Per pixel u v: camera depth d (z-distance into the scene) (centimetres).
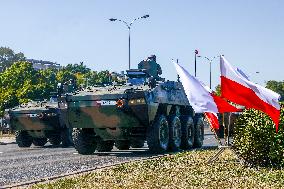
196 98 844
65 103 1373
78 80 7812
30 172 1000
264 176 802
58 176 873
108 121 1345
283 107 934
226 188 689
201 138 1733
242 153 962
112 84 1459
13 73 5503
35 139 2152
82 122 1384
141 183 751
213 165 964
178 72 859
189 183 739
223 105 852
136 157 1295
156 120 1366
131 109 1291
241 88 783
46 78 7631
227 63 800
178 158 1124
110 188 707
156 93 1354
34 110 1958
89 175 862
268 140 928
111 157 1324
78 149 1464
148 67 1633
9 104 4334
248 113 960
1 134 4119
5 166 1146
